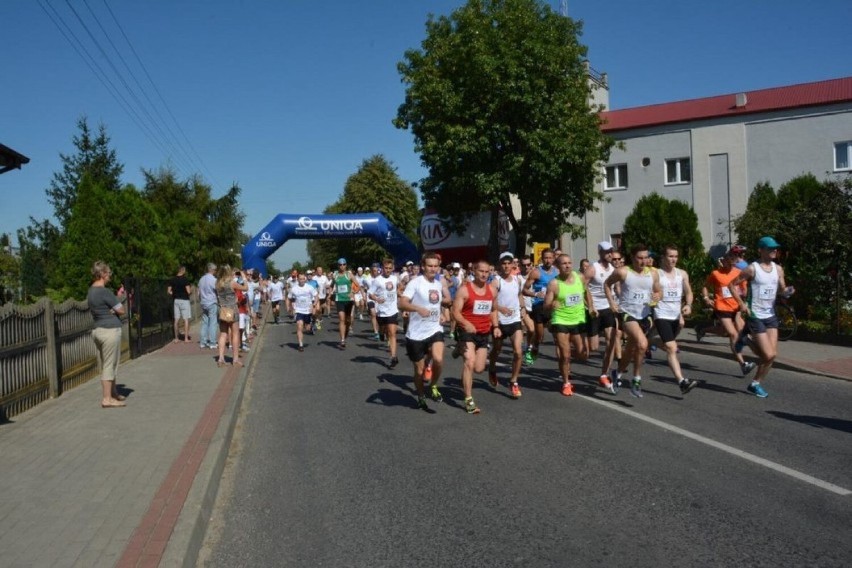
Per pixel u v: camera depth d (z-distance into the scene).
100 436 7.40
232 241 42.12
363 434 7.74
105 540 4.50
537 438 7.22
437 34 27.59
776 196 25.80
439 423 8.08
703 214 30.38
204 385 10.87
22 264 27.98
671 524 4.81
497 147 26.27
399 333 20.03
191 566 4.38
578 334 9.48
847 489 5.45
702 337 14.50
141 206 19.97
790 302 15.64
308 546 4.71
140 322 15.09
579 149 25.33
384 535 4.83
